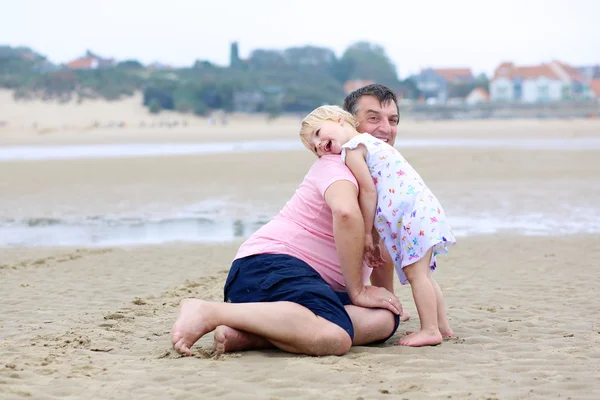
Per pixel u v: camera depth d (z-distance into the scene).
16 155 32.12
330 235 4.54
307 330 4.16
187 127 92.94
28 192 16.16
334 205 4.37
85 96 110.31
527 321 5.18
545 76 139.38
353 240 4.38
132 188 16.62
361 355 4.27
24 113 102.00
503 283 6.74
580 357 4.23
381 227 4.58
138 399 3.50
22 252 8.90
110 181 18.39
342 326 4.23
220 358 4.21
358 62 160.25
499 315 5.43
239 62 154.38
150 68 149.25
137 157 28.14
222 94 116.94
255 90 124.94
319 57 160.50
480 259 8.07
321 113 4.73
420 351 4.39
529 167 20.48
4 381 3.75
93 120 103.00
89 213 12.63
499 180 17.14
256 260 4.48
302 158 25.66
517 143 36.78
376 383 3.72
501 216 11.52
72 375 3.89
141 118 106.19
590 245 8.81
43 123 98.31
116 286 6.79
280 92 125.44
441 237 4.52
